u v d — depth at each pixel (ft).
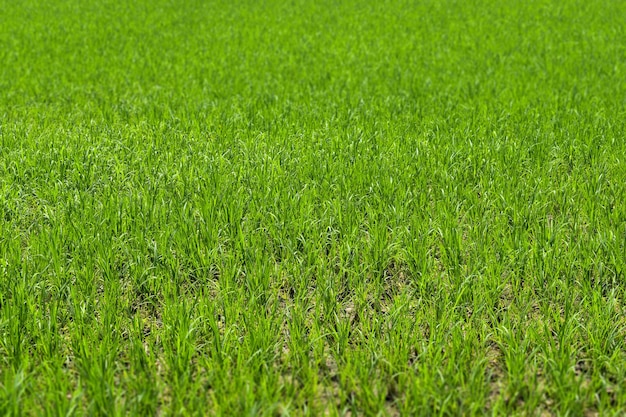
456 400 14.67
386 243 21.36
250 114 36.52
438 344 16.35
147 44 59.21
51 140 31.55
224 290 18.51
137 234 21.25
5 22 70.49
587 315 17.87
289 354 16.24
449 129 32.99
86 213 23.03
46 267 19.24
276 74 47.57
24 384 14.55
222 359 15.81
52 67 50.14
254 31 65.31
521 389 15.11
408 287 19.67
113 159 28.86
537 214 23.73
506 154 28.81
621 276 19.61
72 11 78.89
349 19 72.28
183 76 46.70
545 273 19.51
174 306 17.75
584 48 55.21
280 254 21.83
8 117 36.96
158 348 16.65
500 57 51.90
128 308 18.52
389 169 27.14
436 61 51.06
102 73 48.47
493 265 19.95
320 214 23.63
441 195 25.23
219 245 21.15
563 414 14.26
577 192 25.39
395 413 14.92
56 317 17.60
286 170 27.43
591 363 16.33
